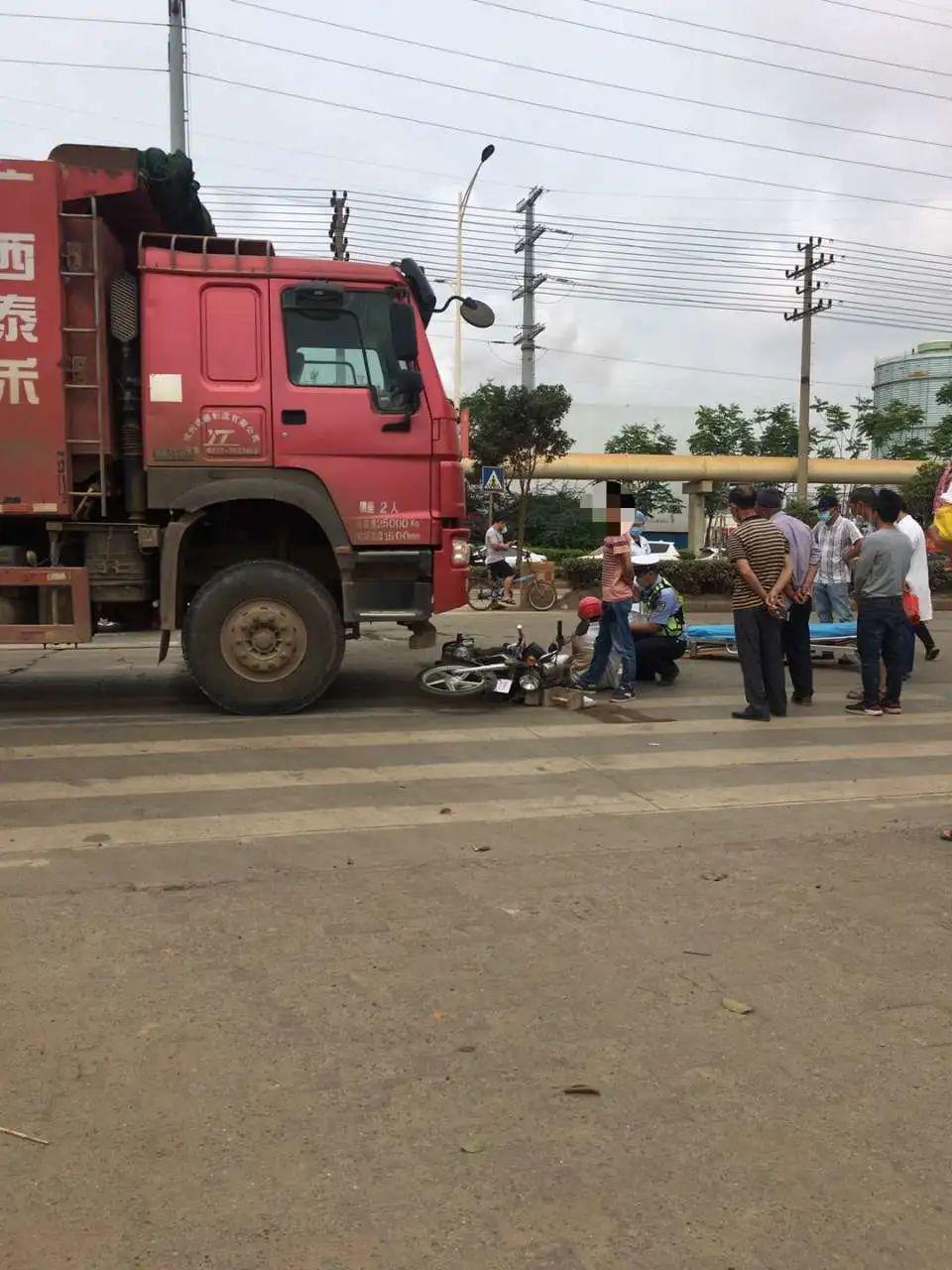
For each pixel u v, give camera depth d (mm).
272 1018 3186
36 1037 3055
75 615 7473
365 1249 2221
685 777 6113
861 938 3850
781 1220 2332
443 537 7727
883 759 6605
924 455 43344
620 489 8555
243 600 7633
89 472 7398
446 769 6230
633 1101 2785
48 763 6281
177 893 4180
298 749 6703
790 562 8055
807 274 34594
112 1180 2432
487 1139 2609
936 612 18094
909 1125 2701
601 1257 2209
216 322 7355
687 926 3930
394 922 3922
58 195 7086
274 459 7453
